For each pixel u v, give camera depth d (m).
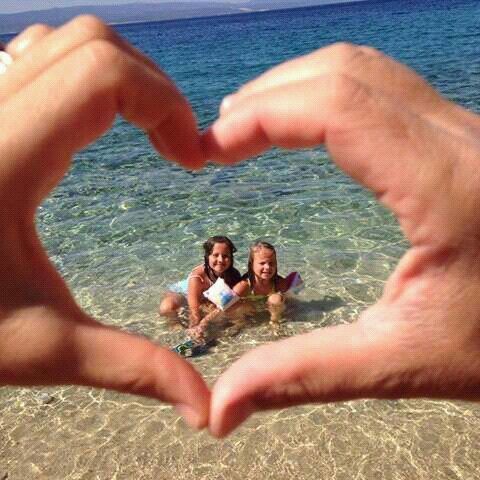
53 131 0.52
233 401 0.50
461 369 0.51
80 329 0.52
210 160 0.60
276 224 3.71
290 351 0.52
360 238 3.43
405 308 0.52
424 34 16.28
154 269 3.27
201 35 32.81
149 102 0.57
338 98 0.51
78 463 1.95
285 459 1.90
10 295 0.51
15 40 0.67
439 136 0.49
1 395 2.27
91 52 0.55
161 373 0.51
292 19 45.41
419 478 1.79
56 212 4.20
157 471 1.90
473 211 0.48
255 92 0.57
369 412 2.05
